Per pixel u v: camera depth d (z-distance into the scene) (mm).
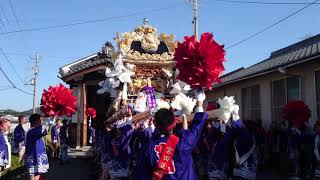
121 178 7180
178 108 5059
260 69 14750
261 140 13961
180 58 4539
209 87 4535
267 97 15328
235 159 6953
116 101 8250
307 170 11359
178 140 4016
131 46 8953
